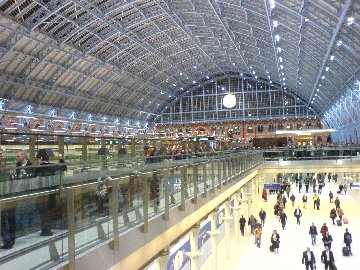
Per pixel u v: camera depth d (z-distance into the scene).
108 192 7.44
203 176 14.50
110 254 7.32
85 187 6.62
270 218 38.12
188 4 45.47
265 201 48.62
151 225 9.38
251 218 31.36
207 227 23.12
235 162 22.50
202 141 29.97
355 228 32.75
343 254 25.00
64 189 6.03
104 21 44.38
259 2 35.78
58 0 38.03
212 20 49.06
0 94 48.56
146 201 9.12
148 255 9.18
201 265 20.94
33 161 10.79
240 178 24.36
